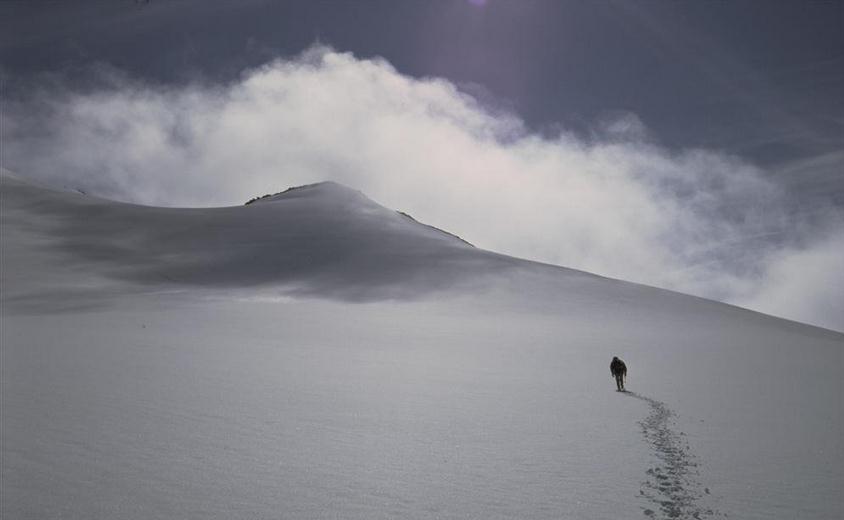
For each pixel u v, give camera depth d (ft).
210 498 27.81
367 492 29.94
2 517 24.02
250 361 85.92
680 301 254.47
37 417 41.57
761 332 200.54
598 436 45.47
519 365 102.27
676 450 41.27
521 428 47.88
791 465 38.27
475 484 31.96
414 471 34.17
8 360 70.90
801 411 62.69
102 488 28.25
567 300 234.99
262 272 270.26
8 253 263.08
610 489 31.50
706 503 29.66
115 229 330.75
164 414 45.85
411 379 77.46
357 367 87.10
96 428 39.68
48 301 195.52
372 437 42.37
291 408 51.88
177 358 83.51
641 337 164.66
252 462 34.19
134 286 235.81
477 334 153.07
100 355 81.00
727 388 81.25
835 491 32.45
